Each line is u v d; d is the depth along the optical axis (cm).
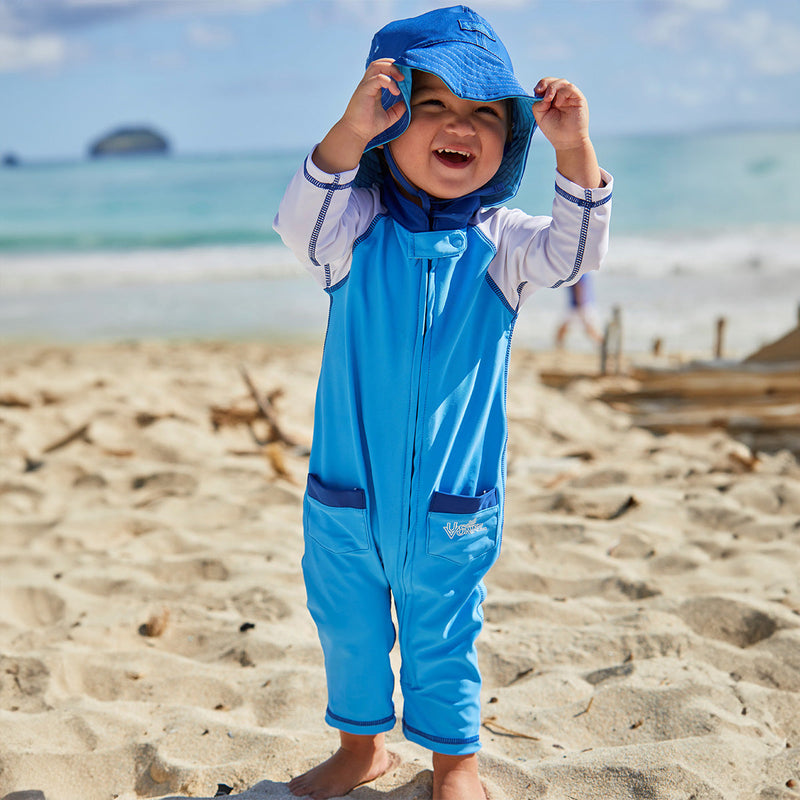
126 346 1047
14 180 4406
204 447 592
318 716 275
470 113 203
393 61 193
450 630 213
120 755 252
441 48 197
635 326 1098
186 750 255
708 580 362
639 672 289
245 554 408
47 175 4750
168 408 664
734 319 1112
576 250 204
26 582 374
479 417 212
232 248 2072
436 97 201
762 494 462
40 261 1905
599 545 408
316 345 1059
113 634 332
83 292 1513
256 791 229
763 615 322
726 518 434
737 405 643
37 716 271
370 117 189
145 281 1614
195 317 1266
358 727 221
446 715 213
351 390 211
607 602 349
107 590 374
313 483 220
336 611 217
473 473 213
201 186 3962
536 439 606
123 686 296
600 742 258
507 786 231
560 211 203
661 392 683
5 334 1152
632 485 496
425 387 206
